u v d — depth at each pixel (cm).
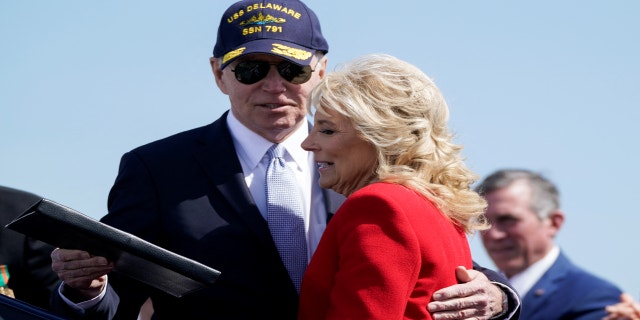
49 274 1228
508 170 1117
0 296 740
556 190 1123
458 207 904
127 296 1000
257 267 990
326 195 1042
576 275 1082
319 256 881
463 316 873
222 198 1008
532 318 1072
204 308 981
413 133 898
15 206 1236
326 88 905
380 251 832
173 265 800
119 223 995
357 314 819
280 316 988
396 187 870
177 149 1038
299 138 1063
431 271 854
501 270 1101
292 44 1045
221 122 1067
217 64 1098
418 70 919
